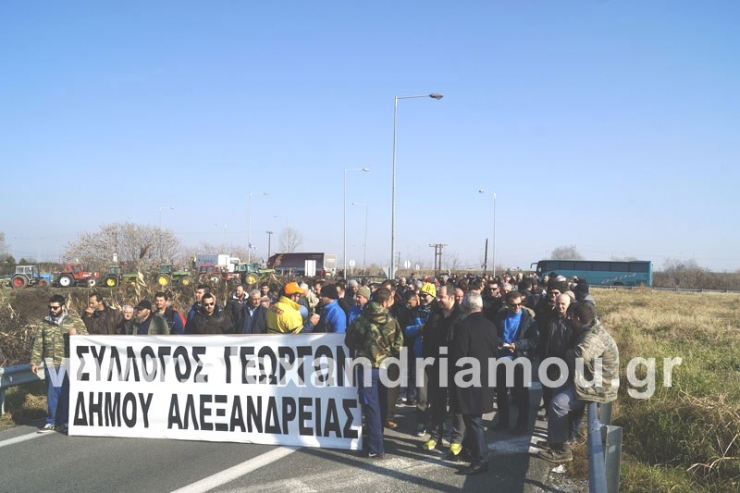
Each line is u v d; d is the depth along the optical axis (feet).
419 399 24.81
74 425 24.68
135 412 24.38
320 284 46.01
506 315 26.03
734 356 36.94
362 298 29.84
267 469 20.13
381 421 21.59
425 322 25.55
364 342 21.31
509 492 18.22
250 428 23.45
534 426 26.18
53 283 149.79
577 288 33.81
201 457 21.53
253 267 160.56
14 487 18.44
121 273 137.28
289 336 23.24
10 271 235.81
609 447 15.21
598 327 20.08
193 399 23.99
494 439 24.08
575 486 18.75
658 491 17.54
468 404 19.70
